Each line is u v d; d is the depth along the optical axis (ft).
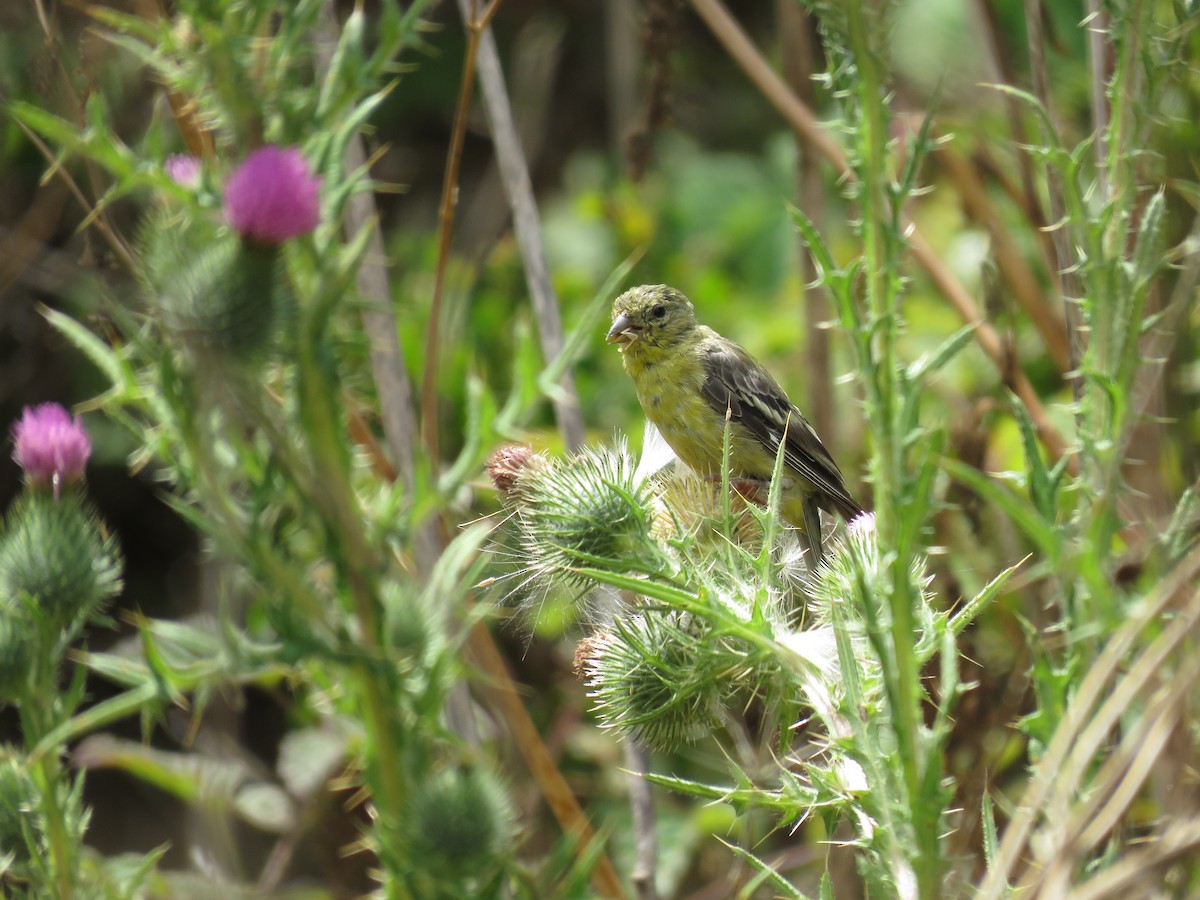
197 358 14.47
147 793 44.45
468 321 44.55
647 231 52.01
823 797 17.60
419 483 16.24
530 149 57.21
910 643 14.85
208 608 32.40
